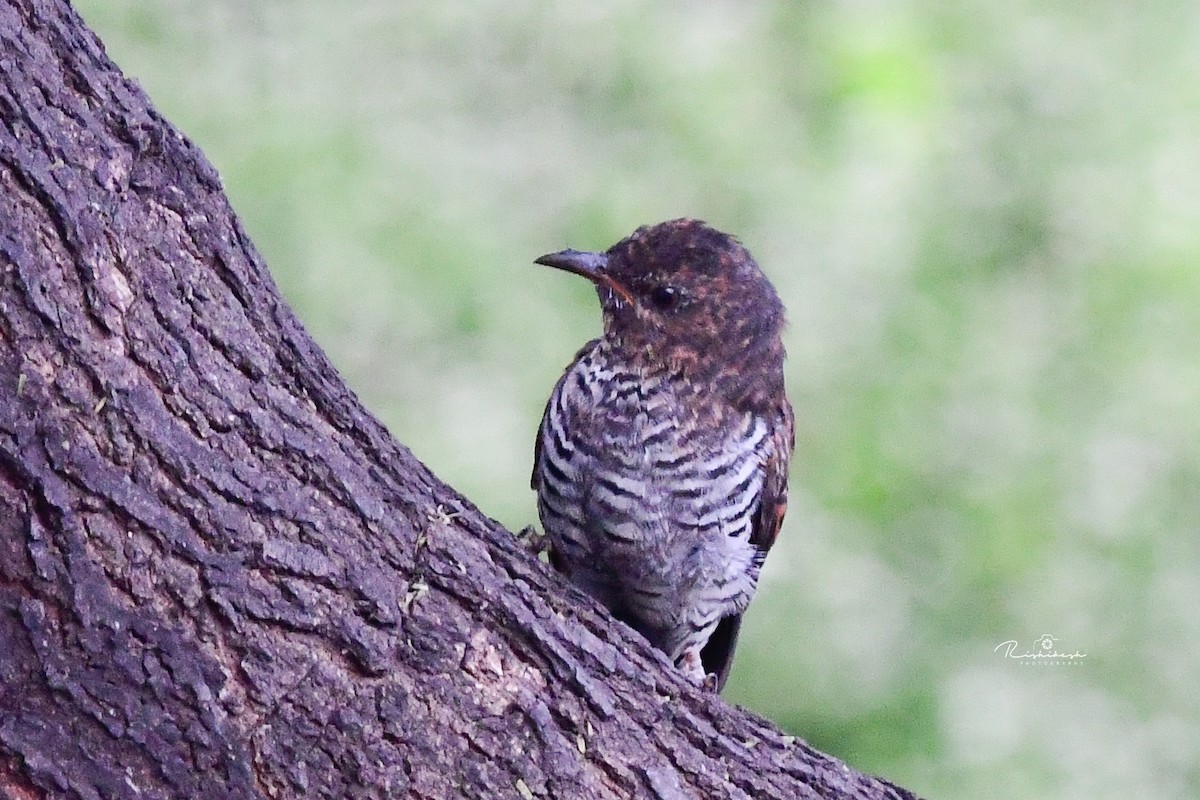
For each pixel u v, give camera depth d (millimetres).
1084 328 14141
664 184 14070
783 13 14844
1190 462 13727
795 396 13469
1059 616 13227
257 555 4902
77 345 4656
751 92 14406
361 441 5371
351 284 13234
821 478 13359
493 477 13023
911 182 14008
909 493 13367
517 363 13469
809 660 12875
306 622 4941
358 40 15000
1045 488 13500
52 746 4578
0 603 4539
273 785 4824
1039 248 14484
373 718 4988
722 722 5840
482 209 13984
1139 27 15156
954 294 13852
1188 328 14094
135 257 4867
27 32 4738
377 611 5086
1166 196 14477
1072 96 14844
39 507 4574
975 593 13203
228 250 5152
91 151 4785
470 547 5445
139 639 4676
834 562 13117
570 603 5641
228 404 4980
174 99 14227
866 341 13625
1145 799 12805
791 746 5984
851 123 14055
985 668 13031
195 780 4715
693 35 14766
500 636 5344
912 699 12820
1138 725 12984
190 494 4809
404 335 13367
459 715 5152
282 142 13859
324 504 5125
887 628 13031
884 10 14812
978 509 13289
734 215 13875
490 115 14664
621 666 5621
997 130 14703
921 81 14227
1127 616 13289
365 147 14141
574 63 14820
